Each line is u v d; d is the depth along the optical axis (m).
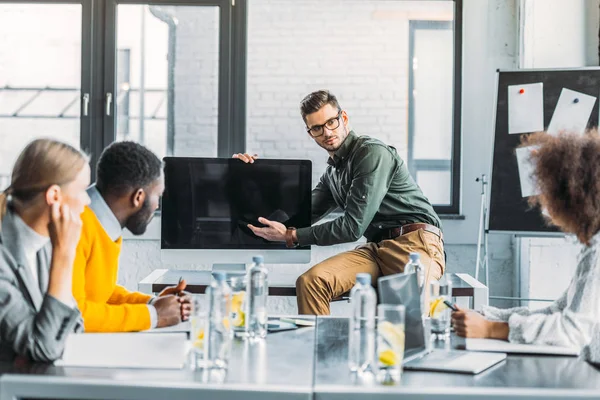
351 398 1.45
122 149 2.09
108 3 4.45
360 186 3.46
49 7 4.46
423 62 4.46
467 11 4.43
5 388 1.50
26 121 4.49
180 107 4.50
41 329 1.65
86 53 4.46
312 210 3.86
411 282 1.79
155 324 2.05
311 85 4.47
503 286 4.49
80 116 4.50
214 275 1.68
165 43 4.47
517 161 3.97
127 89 4.50
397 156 3.61
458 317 2.00
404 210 3.59
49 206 1.74
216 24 4.46
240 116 4.48
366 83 4.46
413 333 1.75
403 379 1.56
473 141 4.46
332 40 4.45
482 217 4.20
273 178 3.57
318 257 4.46
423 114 4.48
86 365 1.62
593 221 1.84
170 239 3.56
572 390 1.46
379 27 4.45
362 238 4.46
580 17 4.20
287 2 4.44
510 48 4.43
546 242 4.19
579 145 1.86
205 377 1.54
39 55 4.48
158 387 1.48
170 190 3.55
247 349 1.83
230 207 3.57
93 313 1.98
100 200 2.10
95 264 2.10
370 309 1.63
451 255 4.48
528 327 1.89
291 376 1.56
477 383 1.53
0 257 1.72
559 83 3.96
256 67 4.47
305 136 4.49
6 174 4.50
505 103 4.02
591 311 1.86
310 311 3.35
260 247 3.57
